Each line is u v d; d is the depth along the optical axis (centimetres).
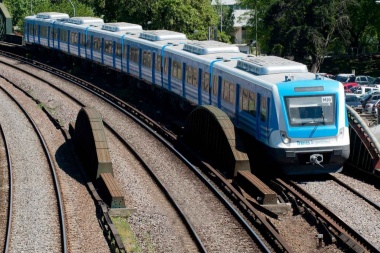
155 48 4138
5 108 3844
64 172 2681
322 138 2552
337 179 2578
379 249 1944
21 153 2953
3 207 2277
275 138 2556
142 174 2662
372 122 4372
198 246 1953
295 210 2259
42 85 4675
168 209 2267
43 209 2230
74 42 5625
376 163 2616
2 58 6169
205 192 2431
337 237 1998
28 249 1909
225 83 3089
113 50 4888
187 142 3120
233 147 2586
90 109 2873
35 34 6494
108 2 8125
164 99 4109
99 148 2538
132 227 2108
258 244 1958
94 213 2209
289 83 2570
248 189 2419
